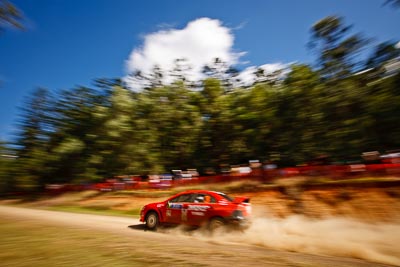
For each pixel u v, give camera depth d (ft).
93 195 74.43
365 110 53.93
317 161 59.21
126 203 60.34
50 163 104.47
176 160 98.99
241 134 83.71
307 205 41.45
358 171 43.57
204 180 61.82
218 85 94.43
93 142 95.81
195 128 92.53
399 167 39.58
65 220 36.94
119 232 27.35
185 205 29.45
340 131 56.65
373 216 34.35
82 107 105.60
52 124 116.16
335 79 58.54
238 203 27.12
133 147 88.48
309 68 62.69
